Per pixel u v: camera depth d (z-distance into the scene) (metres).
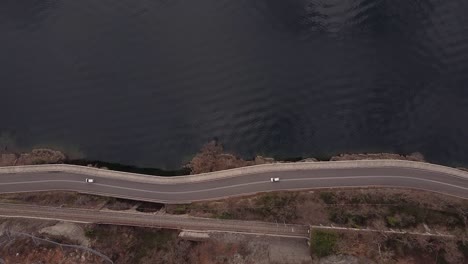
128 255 100.00
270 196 103.19
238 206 102.88
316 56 111.38
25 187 109.19
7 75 115.56
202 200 105.50
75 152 109.12
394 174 101.88
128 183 107.06
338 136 105.06
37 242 100.69
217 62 112.50
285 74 110.25
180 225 101.56
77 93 112.25
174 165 106.56
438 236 94.00
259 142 105.75
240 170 104.12
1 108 112.62
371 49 111.06
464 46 110.56
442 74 107.94
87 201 106.75
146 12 120.75
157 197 106.31
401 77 108.00
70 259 99.25
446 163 101.94
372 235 95.44
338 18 114.88
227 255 98.38
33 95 113.00
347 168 102.75
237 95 108.94
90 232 102.31
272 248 98.00
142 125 108.81
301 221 100.12
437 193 100.38
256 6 118.06
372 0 115.75
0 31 121.06
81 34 119.00
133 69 113.75
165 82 111.62
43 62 116.56
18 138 111.06
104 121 109.88
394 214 99.06
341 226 97.88
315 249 94.94
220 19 117.88
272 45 113.44
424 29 112.62
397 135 104.25
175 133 107.69
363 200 100.88
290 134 105.69
